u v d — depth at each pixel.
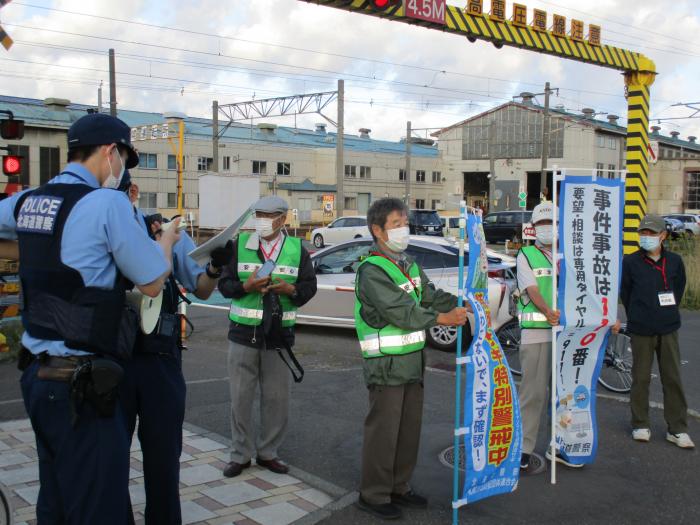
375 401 4.02
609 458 5.19
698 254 16.44
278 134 58.91
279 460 4.79
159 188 47.53
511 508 4.27
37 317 2.64
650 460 5.15
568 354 4.83
